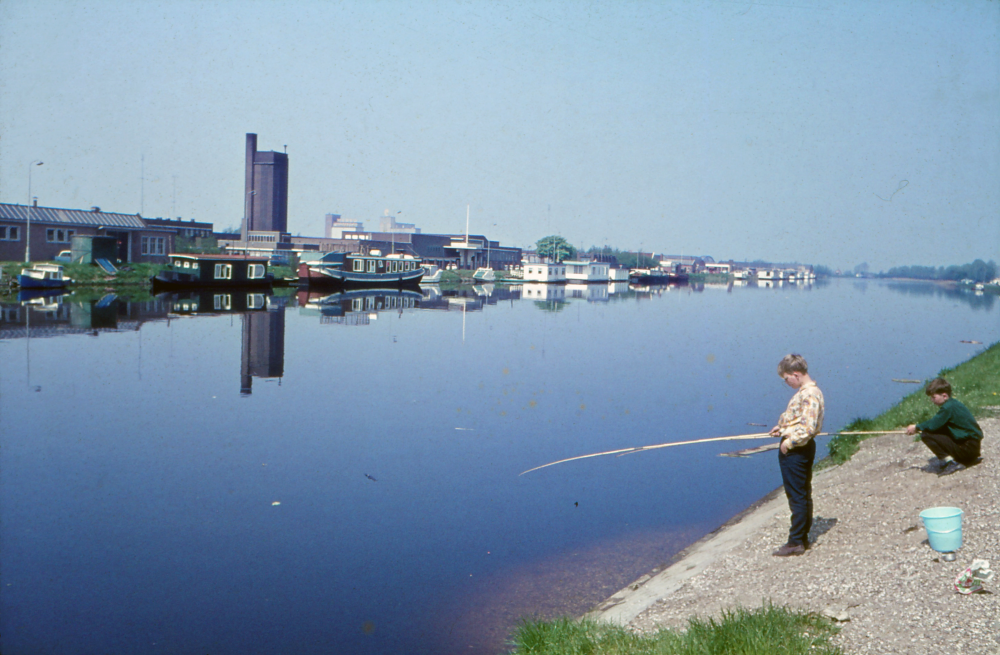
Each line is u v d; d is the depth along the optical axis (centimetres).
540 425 1998
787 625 623
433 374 2836
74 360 2883
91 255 6756
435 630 859
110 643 823
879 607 652
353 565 1055
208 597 943
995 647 565
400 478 1485
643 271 16312
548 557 1078
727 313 6462
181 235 11081
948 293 12619
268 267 9038
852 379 2809
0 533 1170
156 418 2003
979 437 983
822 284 19112
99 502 1323
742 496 1372
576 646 655
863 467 1173
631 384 2684
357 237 14775
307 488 1420
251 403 2231
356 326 4519
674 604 761
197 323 4319
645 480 1473
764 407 2297
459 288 10512
